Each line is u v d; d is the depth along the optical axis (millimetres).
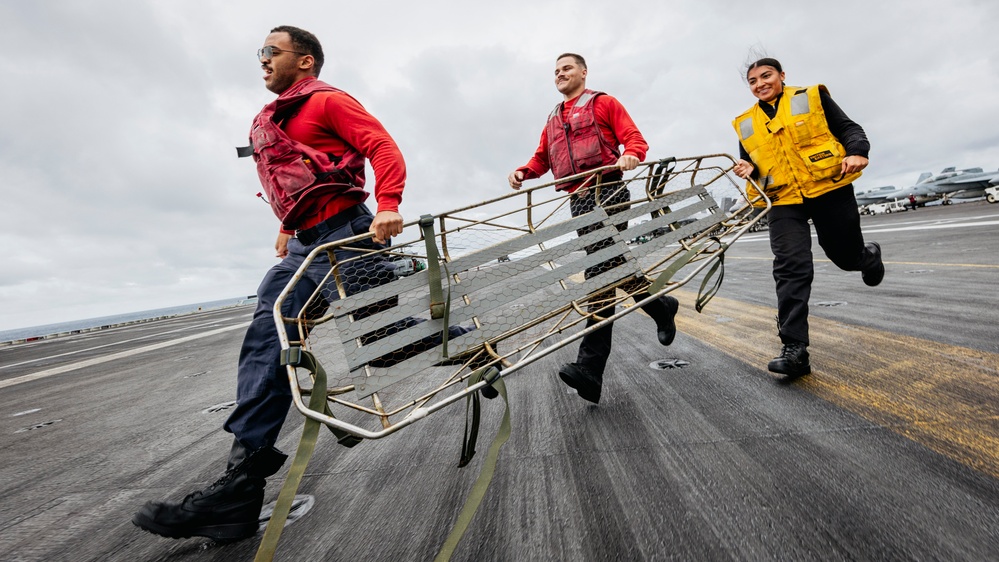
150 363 6598
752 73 2486
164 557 1409
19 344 20312
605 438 1837
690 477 1450
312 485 1784
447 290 1316
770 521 1183
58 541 1587
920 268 5672
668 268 1506
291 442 2400
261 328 1445
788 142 2314
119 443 2725
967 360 2221
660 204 1709
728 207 1882
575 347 3539
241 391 1435
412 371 1251
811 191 2279
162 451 2494
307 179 1446
